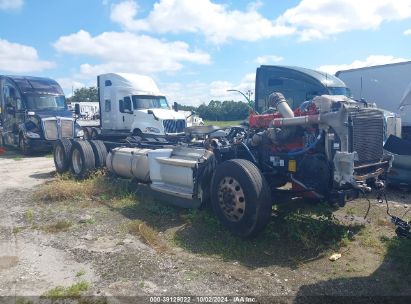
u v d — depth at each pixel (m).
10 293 3.99
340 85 12.11
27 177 10.86
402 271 4.46
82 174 9.77
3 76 19.30
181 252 5.10
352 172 5.00
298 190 5.71
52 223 6.36
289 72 12.39
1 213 6.99
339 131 5.22
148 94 15.80
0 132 20.47
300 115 6.06
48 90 18.44
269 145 6.14
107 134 14.33
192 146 7.52
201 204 6.52
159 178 7.26
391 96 14.31
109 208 7.20
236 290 4.05
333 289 4.06
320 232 5.47
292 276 4.38
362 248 5.16
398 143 5.85
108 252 5.07
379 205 7.30
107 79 16.28
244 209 5.34
